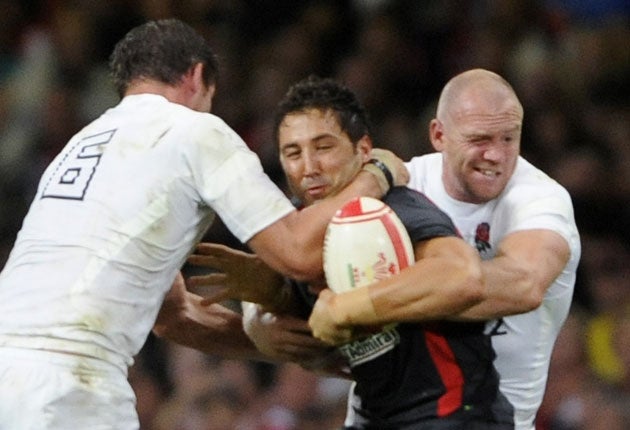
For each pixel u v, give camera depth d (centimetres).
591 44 4484
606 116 4397
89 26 4697
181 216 2075
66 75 4659
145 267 2059
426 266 1914
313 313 1964
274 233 2036
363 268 1953
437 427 1980
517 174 2128
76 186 2095
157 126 2098
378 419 2034
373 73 4462
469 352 2008
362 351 2003
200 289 3438
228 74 4512
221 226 3766
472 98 2053
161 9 4666
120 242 2048
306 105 2061
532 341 2111
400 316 1917
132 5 4697
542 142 4209
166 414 3588
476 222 2116
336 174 2056
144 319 2080
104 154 2100
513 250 2009
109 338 2034
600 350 3684
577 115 4281
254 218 2039
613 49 4516
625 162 4191
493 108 2041
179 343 2341
